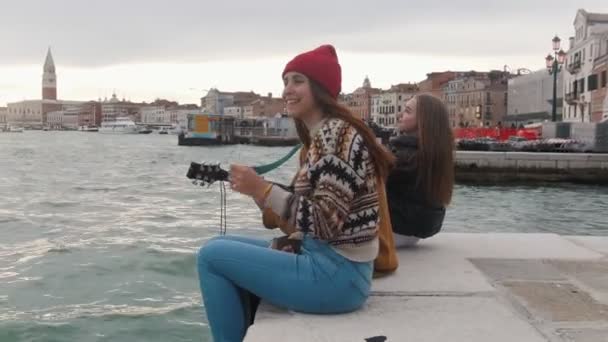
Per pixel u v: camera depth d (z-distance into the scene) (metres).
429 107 4.54
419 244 5.38
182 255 11.16
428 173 4.57
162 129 194.00
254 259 3.14
